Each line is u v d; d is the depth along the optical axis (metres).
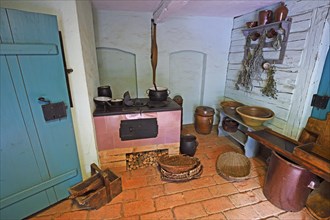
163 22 2.87
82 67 1.67
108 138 2.07
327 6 1.71
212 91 3.50
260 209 1.66
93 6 2.37
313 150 1.60
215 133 3.27
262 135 2.03
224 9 2.52
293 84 2.11
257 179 2.05
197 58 3.34
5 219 1.42
